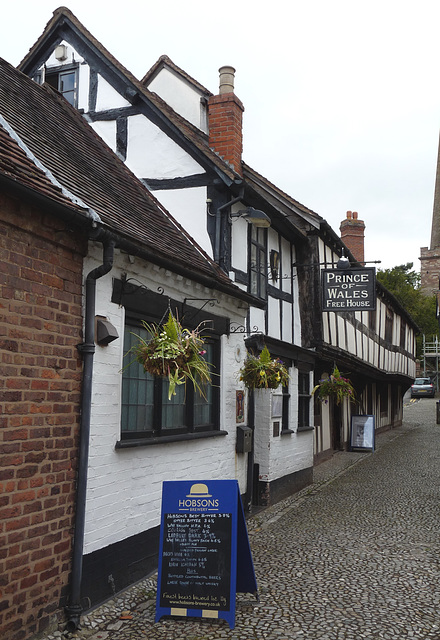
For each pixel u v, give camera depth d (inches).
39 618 166.4
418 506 353.1
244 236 362.3
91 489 193.3
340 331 559.8
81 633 171.6
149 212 294.7
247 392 355.9
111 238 190.7
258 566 237.6
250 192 339.0
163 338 204.2
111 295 210.4
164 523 189.5
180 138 337.4
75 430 186.2
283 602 196.4
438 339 1796.3
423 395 1604.3
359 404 763.4
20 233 164.7
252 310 370.9
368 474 490.0
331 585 213.0
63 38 364.5
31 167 187.5
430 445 713.0
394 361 911.0
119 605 193.8
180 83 394.0
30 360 167.5
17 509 160.1
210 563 183.2
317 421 566.6
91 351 190.2
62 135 273.6
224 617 177.3
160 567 185.8
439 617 183.2
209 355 301.4
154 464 235.0
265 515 337.7
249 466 347.9
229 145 363.9
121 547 209.8
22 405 163.6
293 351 419.5
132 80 344.2
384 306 834.8
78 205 183.2
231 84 376.2
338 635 169.6
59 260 181.6
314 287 459.5
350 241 839.1
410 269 2119.8
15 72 291.9
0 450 154.9
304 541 275.9
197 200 335.0
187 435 261.9
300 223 462.9
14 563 158.1
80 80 358.9
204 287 278.8
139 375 234.1
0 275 156.9
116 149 349.1
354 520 319.3
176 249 268.2
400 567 233.9
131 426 227.0
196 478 273.0
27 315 166.9
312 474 457.7
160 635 171.0
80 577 181.2
